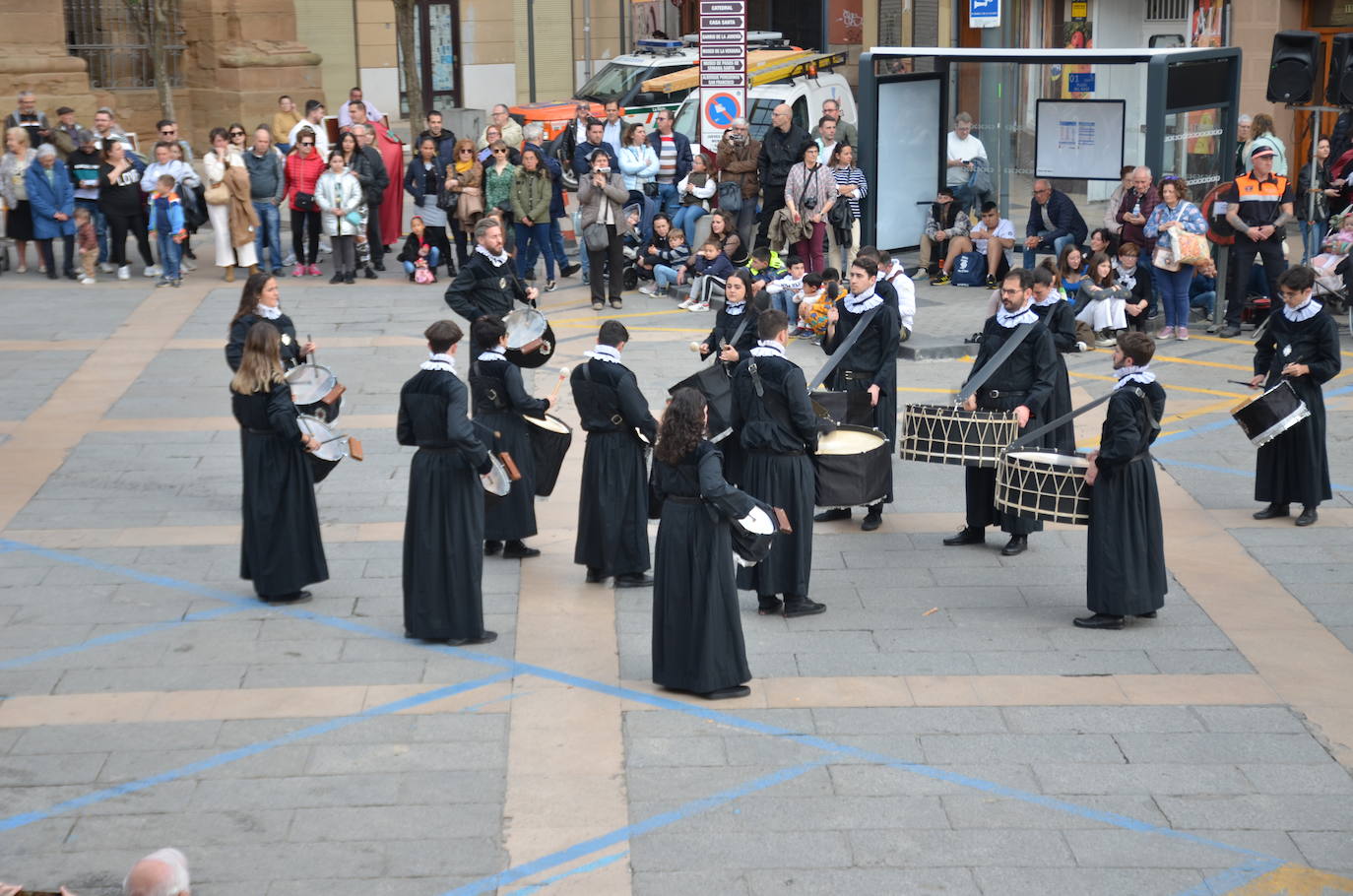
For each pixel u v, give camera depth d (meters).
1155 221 15.36
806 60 24.34
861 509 10.92
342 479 11.59
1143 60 16.09
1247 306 15.83
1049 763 7.14
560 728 7.55
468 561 8.45
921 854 6.37
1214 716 7.62
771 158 17.89
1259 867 6.26
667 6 35.62
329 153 19.33
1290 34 15.62
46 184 18.97
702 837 6.52
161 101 24.89
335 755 7.27
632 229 18.56
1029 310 9.95
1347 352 14.79
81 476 11.67
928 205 18.95
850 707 7.75
